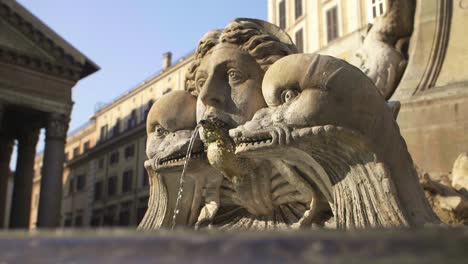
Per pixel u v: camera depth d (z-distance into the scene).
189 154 3.04
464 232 0.75
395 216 2.28
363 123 2.39
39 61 29.52
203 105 2.97
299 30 25.64
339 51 21.59
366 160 2.42
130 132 40.47
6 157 33.47
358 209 2.41
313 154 2.48
